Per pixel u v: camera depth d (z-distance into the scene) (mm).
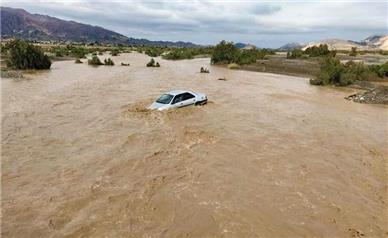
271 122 16750
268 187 9219
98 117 16703
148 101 20859
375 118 19047
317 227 7332
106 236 6820
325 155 12094
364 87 32812
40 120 16094
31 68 41688
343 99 25438
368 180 10047
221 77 36969
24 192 8719
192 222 7355
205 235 6898
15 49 41562
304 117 18297
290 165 10938
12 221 7352
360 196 8945
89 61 50219
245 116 17781
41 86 27266
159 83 29906
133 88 26578
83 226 7176
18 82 29547
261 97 24234
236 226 7238
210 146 12562
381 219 7809
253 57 59750
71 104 19906
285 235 6973
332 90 30281
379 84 35062
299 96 25859
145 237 6797
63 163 10727
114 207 7957
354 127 16609
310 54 73375
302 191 9055
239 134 14328
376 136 15109
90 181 9398
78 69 42844
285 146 12930
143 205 8062
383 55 82812
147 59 67875
